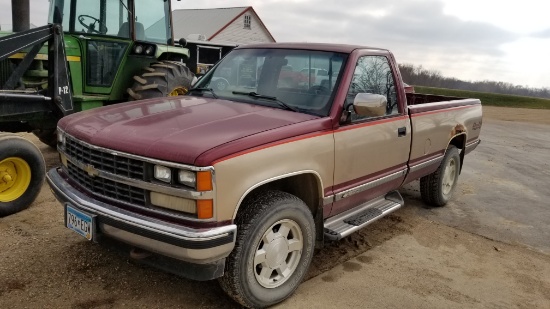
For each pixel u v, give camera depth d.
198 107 3.82
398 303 3.72
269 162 3.16
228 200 2.93
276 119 3.53
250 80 4.35
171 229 2.86
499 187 7.76
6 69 6.21
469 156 10.51
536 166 9.86
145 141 3.03
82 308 3.33
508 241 5.29
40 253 4.10
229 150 2.93
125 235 3.04
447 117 5.68
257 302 3.35
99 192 3.29
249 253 3.17
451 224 5.70
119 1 7.32
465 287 4.09
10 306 3.28
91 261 4.00
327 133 3.66
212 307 3.45
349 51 4.21
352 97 4.03
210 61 23.17
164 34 8.30
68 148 3.63
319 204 3.76
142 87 7.41
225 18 37.47
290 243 3.52
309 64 4.19
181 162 2.85
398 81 4.74
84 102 7.06
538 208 6.67
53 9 7.10
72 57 6.85
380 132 4.28
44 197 5.57
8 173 4.94
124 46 7.46
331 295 3.74
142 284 3.70
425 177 6.03
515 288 4.16
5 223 4.75
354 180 4.07
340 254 4.55
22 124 6.57
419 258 4.62
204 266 3.03
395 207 4.73
